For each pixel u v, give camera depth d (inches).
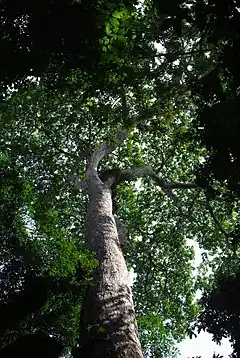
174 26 277.0
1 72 374.9
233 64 274.1
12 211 360.5
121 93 437.4
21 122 737.0
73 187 730.2
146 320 716.7
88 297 353.7
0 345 312.7
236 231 398.6
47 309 363.3
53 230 366.9
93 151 667.4
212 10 264.4
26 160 748.6
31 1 351.3
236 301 384.5
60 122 757.3
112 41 343.0
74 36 357.7
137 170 674.2
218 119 292.4
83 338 319.0
